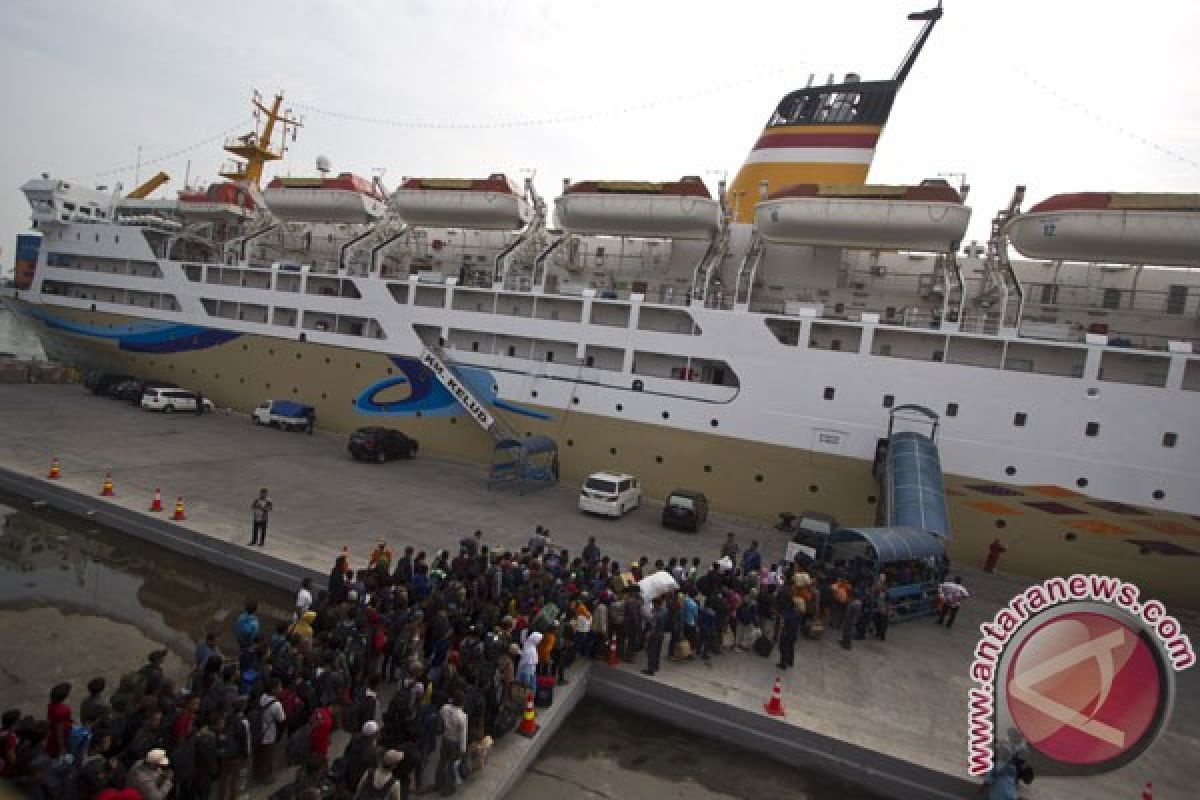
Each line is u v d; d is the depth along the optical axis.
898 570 14.54
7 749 5.81
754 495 21.36
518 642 9.59
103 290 33.31
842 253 23.05
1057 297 20.78
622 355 23.86
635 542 17.56
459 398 24.30
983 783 8.39
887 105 23.02
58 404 27.02
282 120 36.50
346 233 31.97
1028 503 18.36
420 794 7.29
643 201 22.38
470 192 25.20
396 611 9.55
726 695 10.31
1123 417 17.55
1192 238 17.14
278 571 13.31
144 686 7.07
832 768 9.35
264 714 7.11
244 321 29.66
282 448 24.14
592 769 9.04
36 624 11.06
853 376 20.23
